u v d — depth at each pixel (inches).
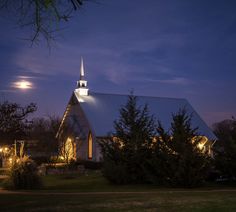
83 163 1920.5
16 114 1895.9
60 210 505.0
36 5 323.0
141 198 637.9
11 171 1033.5
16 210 510.0
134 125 1259.2
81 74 2306.8
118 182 1173.7
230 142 1224.2
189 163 1061.1
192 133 1124.5
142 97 2429.9
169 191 912.9
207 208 514.3
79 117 2228.1
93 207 525.7
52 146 2181.3
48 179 1390.3
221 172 1238.3
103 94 2327.8
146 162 1196.5
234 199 615.8
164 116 2321.6
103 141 1304.1
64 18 329.7
